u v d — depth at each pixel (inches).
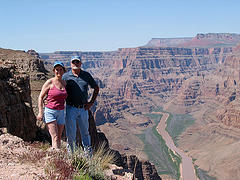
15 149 296.8
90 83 370.6
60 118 344.8
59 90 336.5
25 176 218.1
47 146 402.9
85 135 381.4
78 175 241.1
